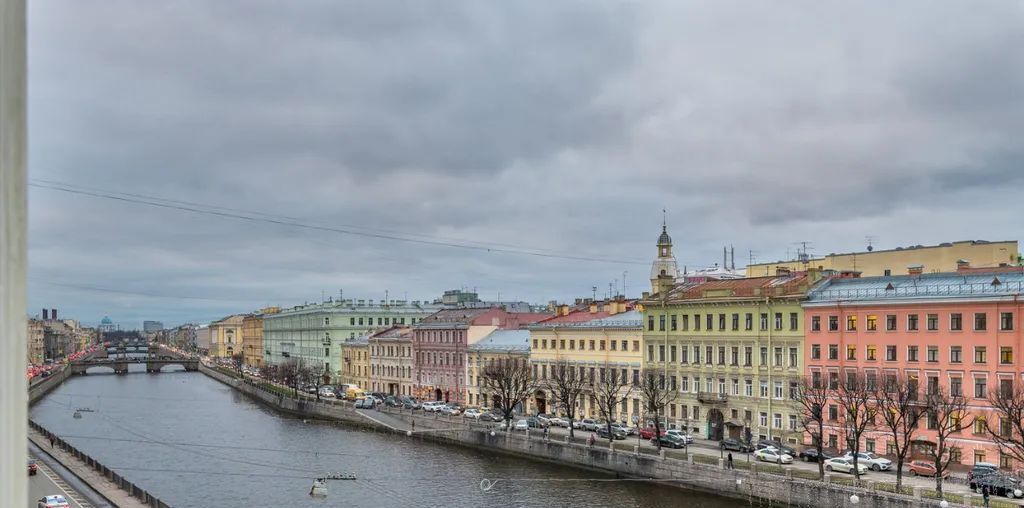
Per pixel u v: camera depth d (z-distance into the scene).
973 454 81.25
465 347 157.00
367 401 151.12
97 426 140.38
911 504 65.69
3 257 2.66
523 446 106.75
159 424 144.12
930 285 88.56
